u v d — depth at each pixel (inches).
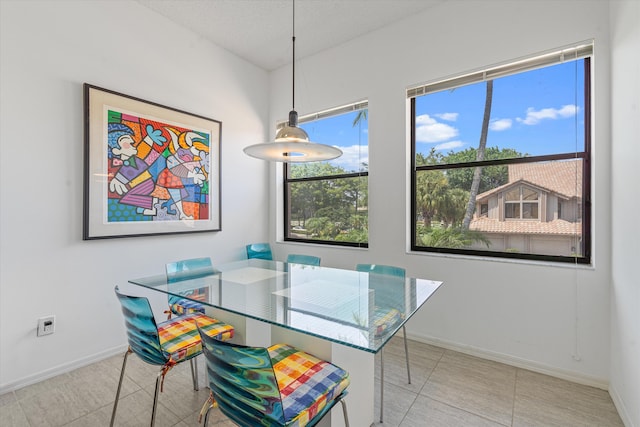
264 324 73.7
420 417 68.8
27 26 81.0
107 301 96.4
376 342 42.9
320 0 101.7
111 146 96.0
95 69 93.4
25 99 80.7
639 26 59.6
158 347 55.1
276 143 64.9
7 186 78.2
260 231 148.9
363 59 121.0
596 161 79.5
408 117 112.8
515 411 70.8
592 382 80.6
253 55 137.3
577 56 83.6
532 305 89.0
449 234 107.4
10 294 78.7
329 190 138.7
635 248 62.0
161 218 109.2
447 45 102.1
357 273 88.6
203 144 122.8
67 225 88.2
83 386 80.2
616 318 73.3
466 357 97.1
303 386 47.5
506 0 92.1
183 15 109.9
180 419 67.6
